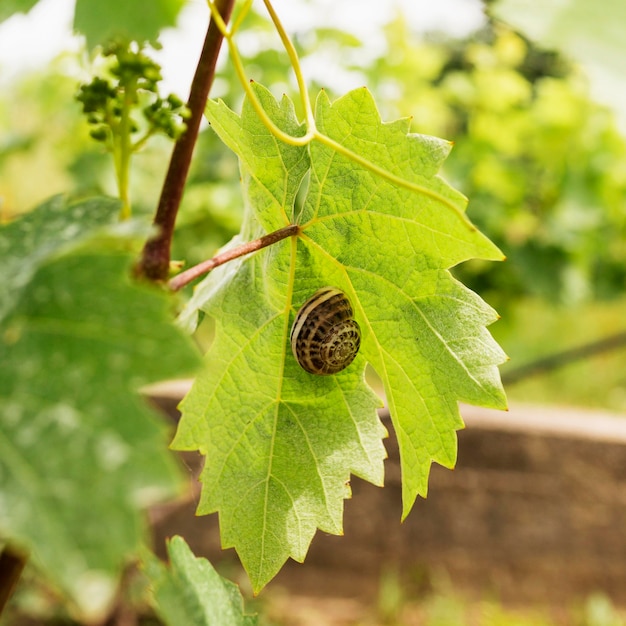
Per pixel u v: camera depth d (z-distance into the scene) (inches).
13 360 7.7
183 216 26.2
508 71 34.0
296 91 25.5
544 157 33.4
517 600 29.3
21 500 6.7
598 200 33.2
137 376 7.6
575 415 30.6
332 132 10.3
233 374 10.7
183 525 29.0
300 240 10.6
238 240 11.9
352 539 29.9
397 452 28.7
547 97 32.3
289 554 10.6
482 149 32.4
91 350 7.7
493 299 34.7
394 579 29.7
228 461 10.6
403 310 10.5
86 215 8.4
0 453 7.0
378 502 29.5
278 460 10.7
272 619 28.5
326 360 10.5
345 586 30.1
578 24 7.7
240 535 10.6
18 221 8.4
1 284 8.0
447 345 10.3
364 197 10.3
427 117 31.0
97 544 6.5
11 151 25.8
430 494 29.4
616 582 29.9
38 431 7.2
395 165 10.1
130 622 25.3
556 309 35.3
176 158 9.5
